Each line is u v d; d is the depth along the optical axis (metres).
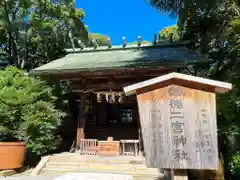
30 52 15.71
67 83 11.98
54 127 8.57
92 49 12.38
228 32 8.02
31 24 13.90
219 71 8.92
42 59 15.59
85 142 9.79
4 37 15.11
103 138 11.89
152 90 3.39
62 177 4.78
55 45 15.03
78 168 7.97
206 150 3.15
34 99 8.35
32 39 14.20
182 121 3.25
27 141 8.26
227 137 7.84
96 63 9.58
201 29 10.92
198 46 11.37
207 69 10.32
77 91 10.15
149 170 7.48
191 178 5.86
